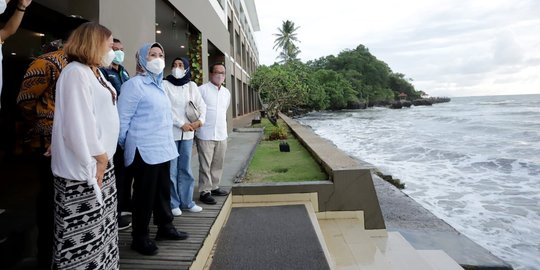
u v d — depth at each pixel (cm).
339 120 3080
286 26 4669
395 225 445
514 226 523
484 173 885
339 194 393
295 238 288
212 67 341
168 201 245
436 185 771
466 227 523
